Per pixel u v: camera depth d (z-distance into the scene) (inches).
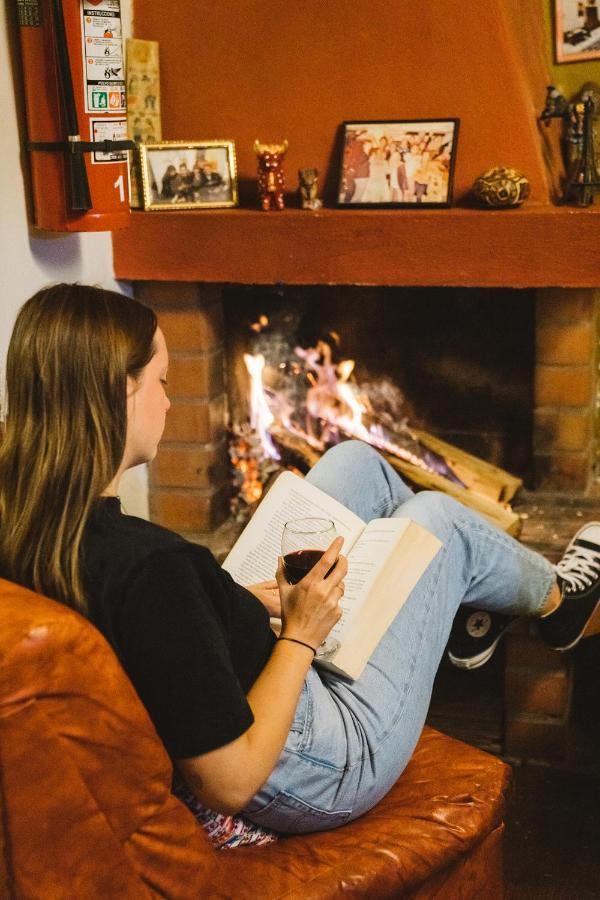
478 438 90.4
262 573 57.0
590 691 86.2
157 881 38.4
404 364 90.2
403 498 66.2
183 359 87.0
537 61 80.5
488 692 86.6
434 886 47.7
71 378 39.1
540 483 86.2
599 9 78.5
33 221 71.5
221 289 90.2
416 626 52.9
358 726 48.2
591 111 73.9
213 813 44.6
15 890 35.8
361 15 78.7
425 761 52.8
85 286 41.7
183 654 37.4
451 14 76.8
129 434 41.6
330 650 49.7
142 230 82.0
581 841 69.6
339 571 44.6
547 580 63.1
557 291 80.1
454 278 77.3
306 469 92.0
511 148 78.2
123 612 37.4
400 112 79.9
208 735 37.4
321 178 83.1
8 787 34.9
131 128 81.7
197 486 89.9
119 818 37.0
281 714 40.8
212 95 83.1
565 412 83.4
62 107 66.3
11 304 69.9
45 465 38.7
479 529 58.4
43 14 64.8
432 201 78.2
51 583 38.1
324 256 79.4
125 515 40.5
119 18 66.9
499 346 87.6
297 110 82.1
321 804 46.3
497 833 50.9
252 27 81.0
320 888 42.6
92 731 35.8
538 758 79.5
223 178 82.5
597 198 78.7
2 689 34.1
